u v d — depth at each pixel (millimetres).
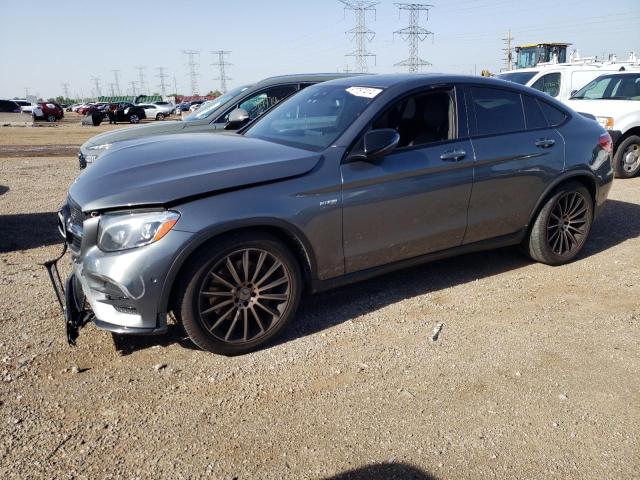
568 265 5074
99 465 2490
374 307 4156
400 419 2822
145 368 3295
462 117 4293
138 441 2650
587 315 4016
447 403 2957
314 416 2846
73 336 3385
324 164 3625
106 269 3104
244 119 5742
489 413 2871
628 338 3666
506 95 4617
